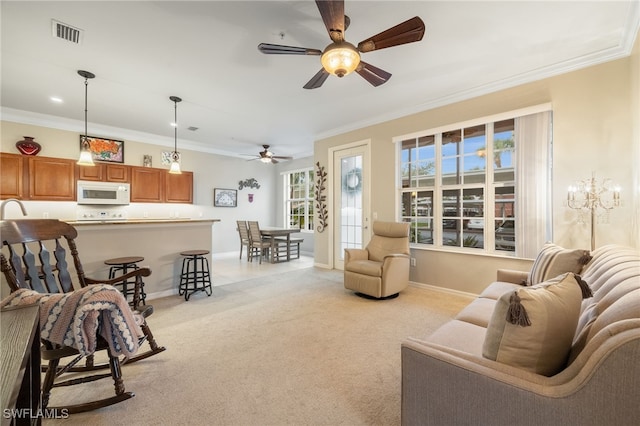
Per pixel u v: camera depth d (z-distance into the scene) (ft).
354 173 16.79
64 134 16.19
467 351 4.56
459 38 8.25
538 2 6.82
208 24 7.61
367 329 8.61
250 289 13.07
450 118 12.50
